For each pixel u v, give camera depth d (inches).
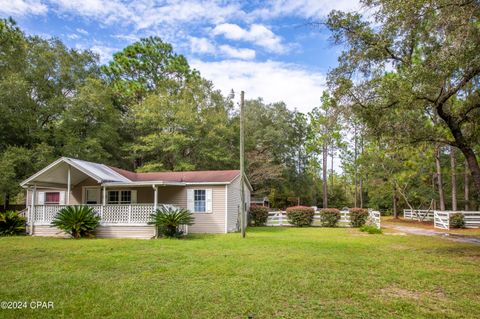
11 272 289.0
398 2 351.6
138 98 1312.7
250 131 1386.6
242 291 229.9
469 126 426.3
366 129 446.9
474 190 1247.5
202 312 190.9
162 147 1079.0
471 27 316.2
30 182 616.4
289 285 244.4
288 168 1470.2
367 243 485.7
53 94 1007.6
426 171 1099.9
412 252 399.9
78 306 200.4
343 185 1920.5
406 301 209.9
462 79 356.8
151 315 185.6
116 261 335.0
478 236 605.9
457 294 227.6
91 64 1168.2
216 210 711.7
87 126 1032.2
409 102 363.9
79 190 727.1
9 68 918.4
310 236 593.6
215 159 1143.6
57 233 593.0
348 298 216.2
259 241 500.4
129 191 735.7
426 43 394.0
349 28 421.7
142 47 1355.8
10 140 917.8
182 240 518.9
